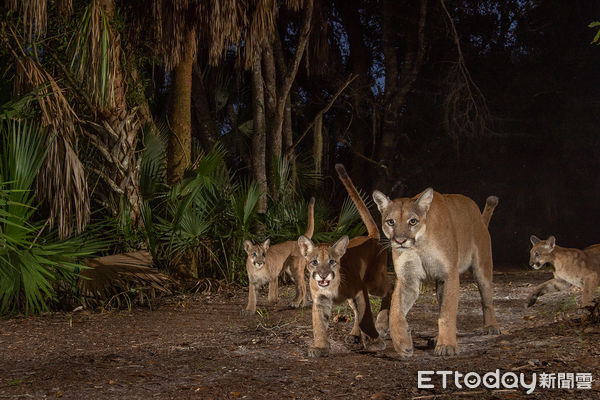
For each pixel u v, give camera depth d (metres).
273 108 15.34
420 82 22.58
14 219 7.88
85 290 8.84
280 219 13.03
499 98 21.98
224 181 12.47
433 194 5.50
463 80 21.80
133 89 10.66
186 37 11.50
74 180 8.52
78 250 8.65
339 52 21.89
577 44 21.31
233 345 6.16
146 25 11.14
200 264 11.99
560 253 8.06
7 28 9.16
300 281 8.97
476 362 4.86
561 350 4.96
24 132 8.12
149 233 10.09
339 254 5.54
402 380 4.49
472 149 21.80
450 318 5.29
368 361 5.23
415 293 5.38
